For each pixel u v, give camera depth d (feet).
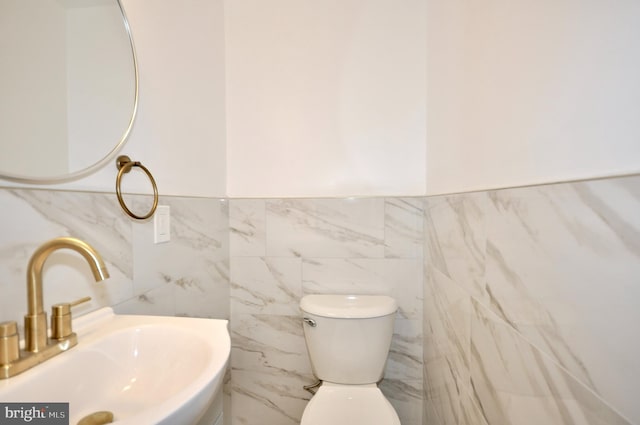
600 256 1.44
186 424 1.51
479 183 2.81
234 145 4.95
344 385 4.15
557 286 1.74
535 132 1.98
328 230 4.81
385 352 4.21
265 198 4.88
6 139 1.83
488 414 2.56
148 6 3.18
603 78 1.45
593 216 1.49
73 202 2.29
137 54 3.01
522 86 2.14
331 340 4.13
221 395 4.56
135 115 2.89
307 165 4.87
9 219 1.85
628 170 1.29
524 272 2.06
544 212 1.86
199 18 4.17
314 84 4.83
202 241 4.17
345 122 4.82
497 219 2.42
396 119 4.75
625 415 1.30
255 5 4.86
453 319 3.41
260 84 4.89
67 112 2.24
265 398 4.98
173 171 3.58
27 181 1.96
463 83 3.21
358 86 4.79
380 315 4.12
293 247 4.87
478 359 2.76
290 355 4.92
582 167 1.57
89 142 2.43
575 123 1.63
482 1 2.77
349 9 4.76
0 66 1.81
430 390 4.33
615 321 1.35
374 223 4.76
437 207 4.01
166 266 3.41
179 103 3.71
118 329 2.24
